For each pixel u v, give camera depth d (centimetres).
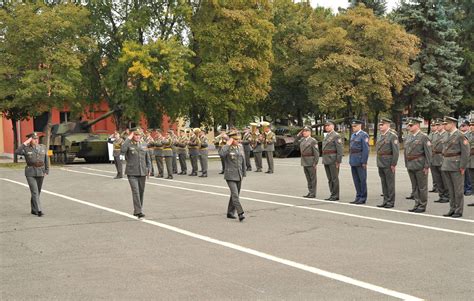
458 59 3856
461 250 811
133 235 959
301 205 1305
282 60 3859
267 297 600
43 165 1232
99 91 3369
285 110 4166
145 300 597
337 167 1381
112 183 1897
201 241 898
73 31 2916
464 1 4231
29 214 1228
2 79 2808
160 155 2102
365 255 786
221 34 3147
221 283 657
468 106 4216
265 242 883
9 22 2762
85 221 1116
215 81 3102
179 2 3117
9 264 768
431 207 1257
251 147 2336
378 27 3416
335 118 4256
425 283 645
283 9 3888
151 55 2945
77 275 704
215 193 1559
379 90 3384
